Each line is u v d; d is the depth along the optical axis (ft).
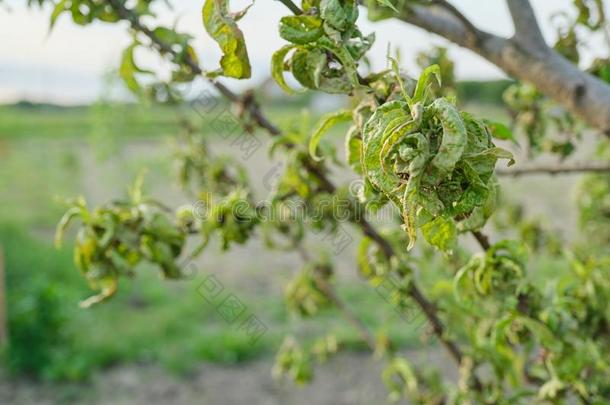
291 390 10.10
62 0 2.68
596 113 2.43
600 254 3.92
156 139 38.55
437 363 9.77
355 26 1.89
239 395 10.00
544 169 3.01
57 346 11.11
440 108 1.65
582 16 2.92
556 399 2.76
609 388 2.83
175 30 2.75
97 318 12.48
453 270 3.12
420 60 3.55
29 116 70.13
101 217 2.78
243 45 1.90
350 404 9.49
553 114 3.46
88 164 34.50
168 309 12.91
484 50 2.56
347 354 10.87
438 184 1.69
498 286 2.53
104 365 10.96
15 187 27.71
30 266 14.75
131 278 2.83
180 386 10.32
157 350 11.33
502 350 2.63
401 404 9.29
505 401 2.91
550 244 4.83
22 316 10.84
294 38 1.91
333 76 1.99
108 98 27.71
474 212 2.02
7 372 10.57
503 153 1.67
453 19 2.59
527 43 2.50
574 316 2.80
